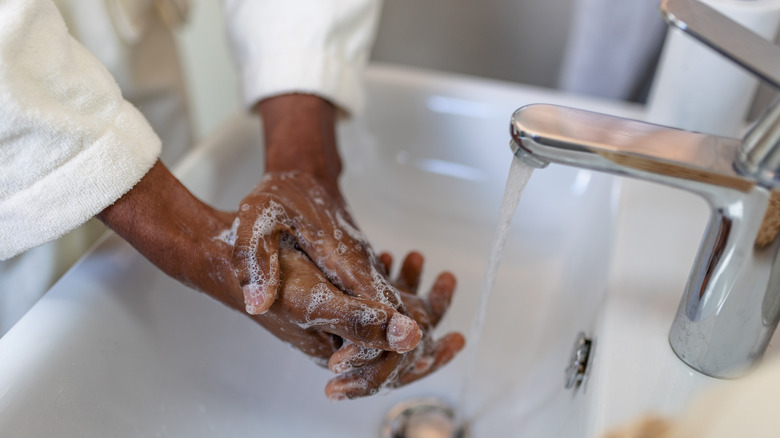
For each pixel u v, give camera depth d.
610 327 0.50
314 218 0.51
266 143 0.60
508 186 0.46
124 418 0.50
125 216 0.49
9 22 0.43
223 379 0.58
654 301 0.51
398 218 0.76
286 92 0.61
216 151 0.66
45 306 0.50
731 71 0.59
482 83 0.74
